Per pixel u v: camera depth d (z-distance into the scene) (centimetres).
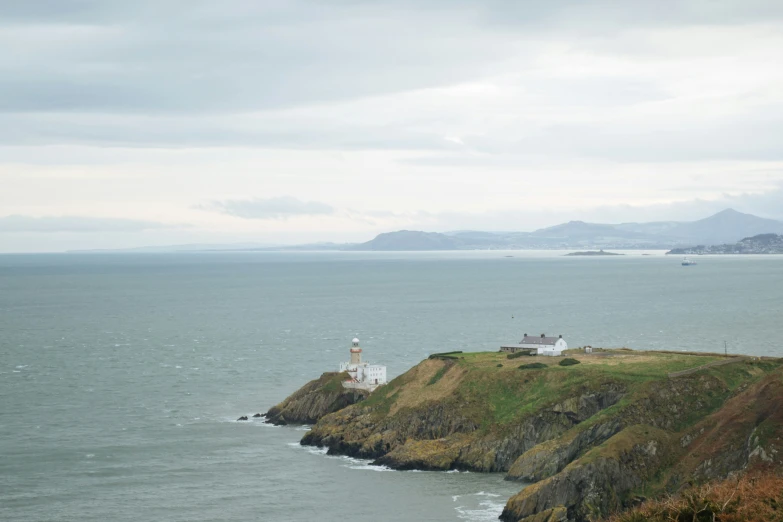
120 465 13012
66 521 10644
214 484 12138
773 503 7925
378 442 13838
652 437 11962
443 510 11062
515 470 12525
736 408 12175
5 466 12888
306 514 10912
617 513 10506
